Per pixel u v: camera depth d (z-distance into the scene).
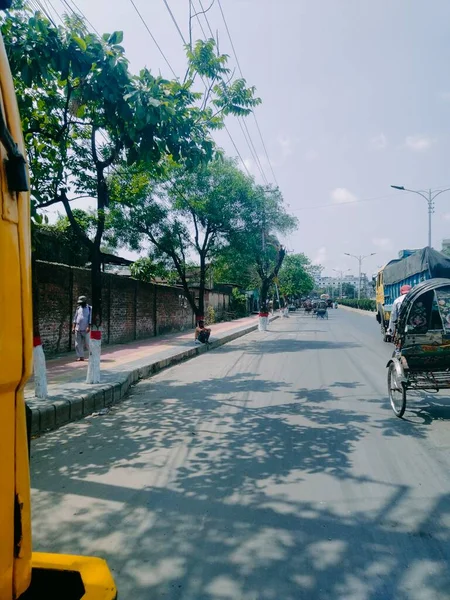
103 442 5.89
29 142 7.48
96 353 8.90
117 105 5.35
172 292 24.55
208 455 5.20
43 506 3.98
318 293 132.00
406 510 3.74
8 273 1.33
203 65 7.49
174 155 6.02
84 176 9.42
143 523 3.63
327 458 4.98
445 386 6.45
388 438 5.66
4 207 1.33
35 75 5.36
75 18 6.43
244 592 2.73
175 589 2.78
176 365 13.23
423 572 2.89
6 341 1.31
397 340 7.41
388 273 19.67
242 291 47.69
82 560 1.64
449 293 7.24
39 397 7.41
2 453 1.32
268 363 12.68
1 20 5.43
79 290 15.14
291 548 3.21
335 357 13.56
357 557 3.08
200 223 17.89
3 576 1.31
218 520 3.64
